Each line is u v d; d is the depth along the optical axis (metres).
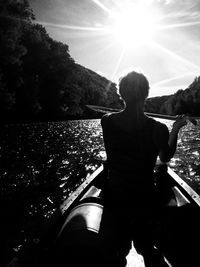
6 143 16.20
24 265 1.80
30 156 12.50
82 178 9.02
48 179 8.84
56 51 49.62
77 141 18.81
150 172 1.99
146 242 2.07
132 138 1.90
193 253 2.21
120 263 2.02
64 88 50.69
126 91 1.87
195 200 2.72
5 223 5.61
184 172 10.59
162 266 2.05
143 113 1.93
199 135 27.53
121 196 2.00
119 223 2.06
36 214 6.09
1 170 9.78
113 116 2.00
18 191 7.57
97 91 111.12
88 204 2.01
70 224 1.82
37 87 38.50
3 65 32.47
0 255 4.46
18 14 35.94
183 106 125.31
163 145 1.90
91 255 1.62
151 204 2.00
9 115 34.56
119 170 1.98
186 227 2.30
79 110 54.00
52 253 1.73
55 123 39.12
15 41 31.11
